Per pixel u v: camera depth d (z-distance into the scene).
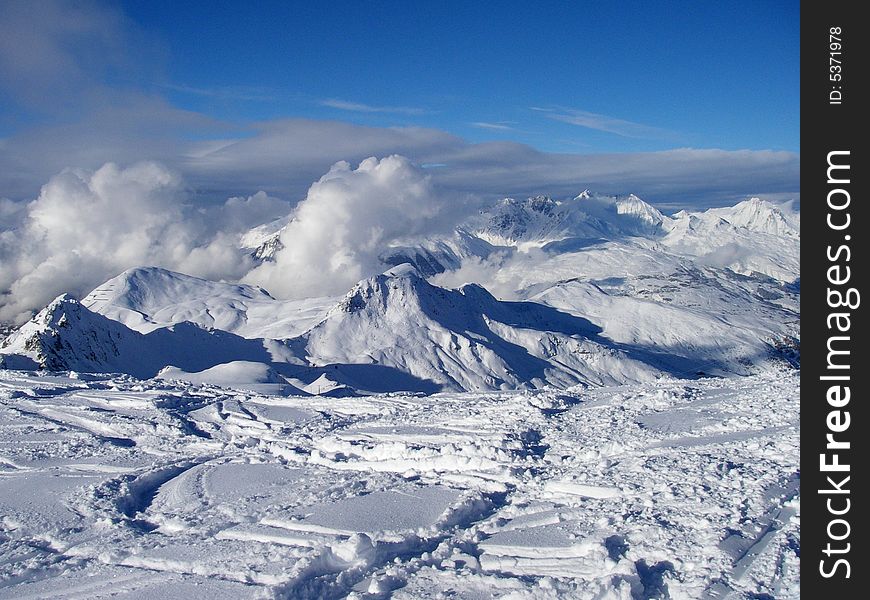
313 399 31.55
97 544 13.01
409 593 9.53
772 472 13.29
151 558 11.70
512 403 25.55
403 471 17.58
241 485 17.17
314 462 19.48
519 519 12.58
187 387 35.75
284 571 10.44
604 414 21.92
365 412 27.91
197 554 11.77
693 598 8.55
